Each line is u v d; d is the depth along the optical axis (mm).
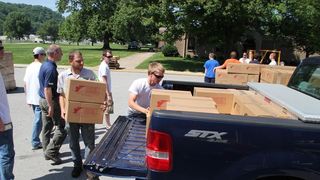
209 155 3244
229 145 3234
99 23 66938
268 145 3227
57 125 6312
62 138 6363
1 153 4898
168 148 3260
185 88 5992
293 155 3227
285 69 9484
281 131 3238
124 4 43531
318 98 4395
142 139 4637
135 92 5469
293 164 3219
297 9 31422
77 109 5512
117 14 58500
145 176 3730
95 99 5551
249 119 3289
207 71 13969
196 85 5980
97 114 5598
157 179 3283
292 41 38156
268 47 46094
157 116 3285
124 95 14938
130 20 38062
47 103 6184
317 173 3230
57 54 6215
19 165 6352
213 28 33719
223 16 31250
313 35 35000
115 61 29531
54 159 6371
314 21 32219
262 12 30172
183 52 49844
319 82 4535
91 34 67625
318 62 4672
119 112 11164
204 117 3264
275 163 3219
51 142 6363
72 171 5918
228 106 4977
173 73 28797
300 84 5035
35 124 7129
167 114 3281
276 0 32062
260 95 4859
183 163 3262
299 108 3619
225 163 3246
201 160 3250
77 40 71562
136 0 33594
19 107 11539
